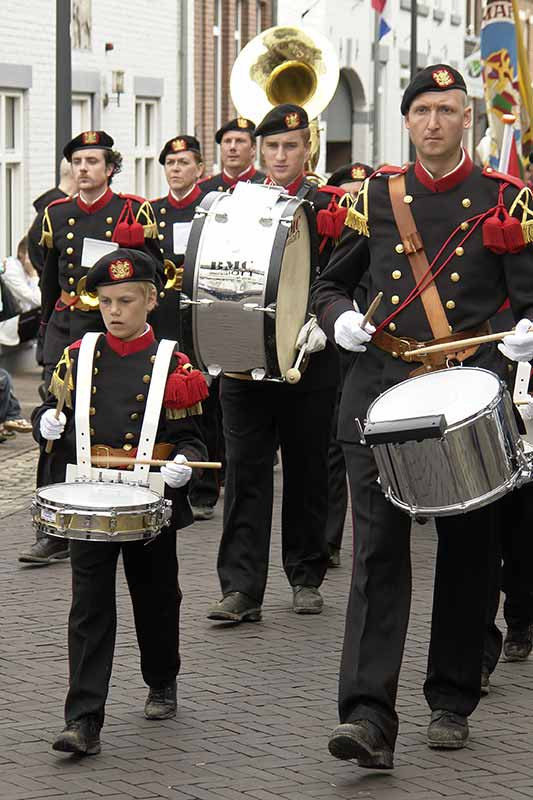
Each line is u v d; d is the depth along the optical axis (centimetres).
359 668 1293
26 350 3862
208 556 2044
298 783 1268
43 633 1673
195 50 5309
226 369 1691
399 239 1328
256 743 1359
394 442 1223
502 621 1744
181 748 1346
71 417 1400
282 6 6506
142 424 1366
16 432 3064
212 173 5550
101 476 1366
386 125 8562
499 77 3139
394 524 1309
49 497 1309
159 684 1420
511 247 1302
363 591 1310
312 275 1775
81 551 1327
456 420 1218
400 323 1323
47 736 1368
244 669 1571
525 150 3152
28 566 1970
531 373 1525
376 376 1338
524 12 10106
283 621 1756
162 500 1313
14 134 4031
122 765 1303
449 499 1232
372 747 1263
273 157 1811
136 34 4741
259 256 1655
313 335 1720
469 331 1319
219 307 1662
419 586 1892
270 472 1770
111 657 1340
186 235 2416
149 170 4991
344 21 7694
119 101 4619
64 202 2145
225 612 1730
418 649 1639
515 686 1534
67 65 3050
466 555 1338
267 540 1764
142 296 1382
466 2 10394
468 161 1333
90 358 1384
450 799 1236
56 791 1243
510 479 1241
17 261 3541
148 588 1391
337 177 2280
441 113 1307
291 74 2552
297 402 1764
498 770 1301
